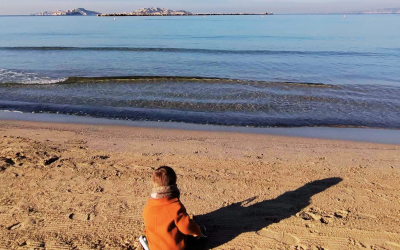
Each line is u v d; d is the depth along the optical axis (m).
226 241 3.35
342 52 21.97
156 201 2.88
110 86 11.80
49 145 6.11
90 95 10.58
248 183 4.56
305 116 8.54
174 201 2.89
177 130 7.43
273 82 12.51
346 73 14.91
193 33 40.94
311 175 4.84
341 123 7.98
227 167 5.12
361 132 7.34
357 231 3.45
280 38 33.34
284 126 7.77
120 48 23.19
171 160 5.41
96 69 15.61
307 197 4.17
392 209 3.87
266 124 7.91
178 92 10.92
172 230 2.87
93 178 4.68
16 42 28.73
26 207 3.92
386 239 3.32
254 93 10.80
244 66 16.94
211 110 9.07
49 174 4.79
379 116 8.52
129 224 3.59
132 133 7.15
